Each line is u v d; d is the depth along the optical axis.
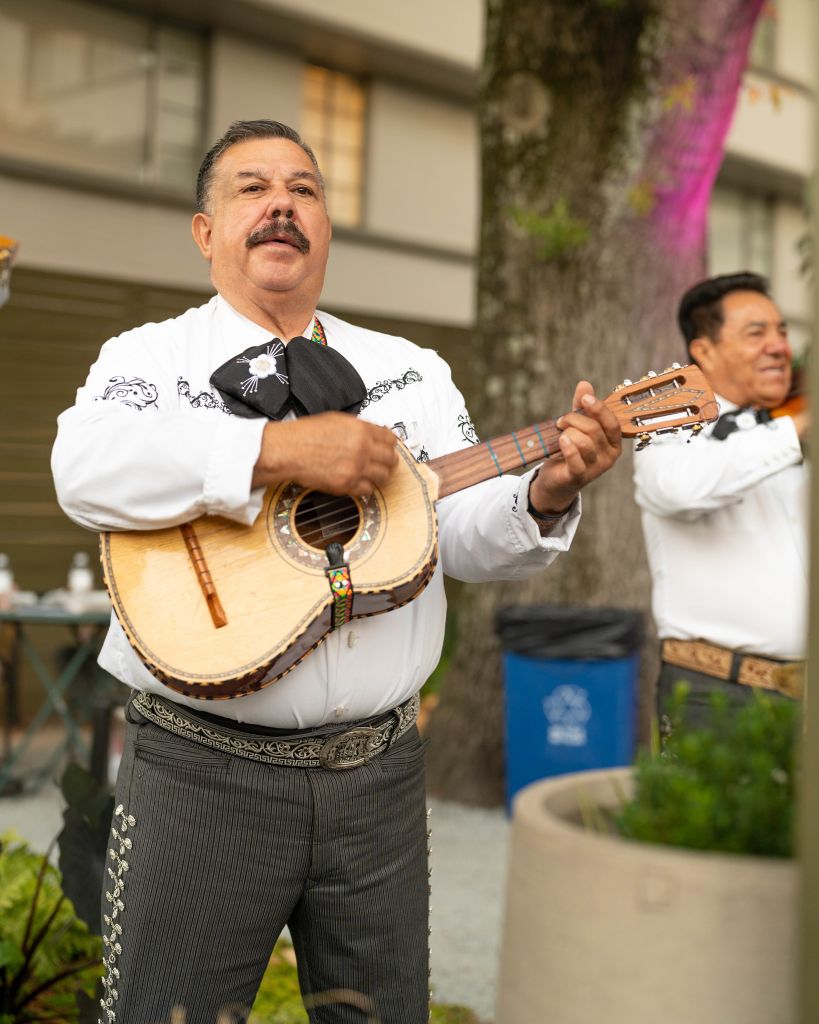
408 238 8.88
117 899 1.93
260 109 8.11
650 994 1.09
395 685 1.97
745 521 2.69
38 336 7.12
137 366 2.00
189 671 1.78
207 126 7.91
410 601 1.91
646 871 1.10
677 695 1.36
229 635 1.81
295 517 1.94
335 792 1.91
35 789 5.59
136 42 7.64
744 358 2.79
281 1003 2.88
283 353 2.04
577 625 4.73
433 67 8.63
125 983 1.90
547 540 2.01
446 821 5.02
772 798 1.17
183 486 1.82
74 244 7.28
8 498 6.98
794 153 11.48
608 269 5.26
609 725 4.71
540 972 1.15
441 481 1.98
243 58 8.01
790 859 1.14
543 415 5.28
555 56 5.27
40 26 7.27
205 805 1.88
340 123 8.60
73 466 1.87
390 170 8.82
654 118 5.24
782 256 12.12
